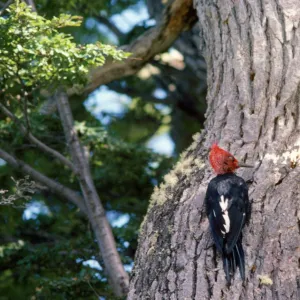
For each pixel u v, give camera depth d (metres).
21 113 18.05
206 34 13.76
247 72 12.43
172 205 11.34
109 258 16.30
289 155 11.15
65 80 13.47
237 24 13.04
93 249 17.14
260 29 12.72
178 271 10.46
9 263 17.44
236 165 11.15
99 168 19.66
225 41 13.09
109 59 18.11
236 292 9.98
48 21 13.04
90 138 18.84
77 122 19.09
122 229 17.61
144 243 11.23
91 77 17.89
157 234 11.08
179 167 12.05
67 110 17.48
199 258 10.46
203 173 11.56
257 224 10.52
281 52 12.38
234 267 10.13
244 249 10.32
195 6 14.47
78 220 19.44
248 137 11.68
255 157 11.43
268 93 12.05
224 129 11.99
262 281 10.02
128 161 19.48
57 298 15.65
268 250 10.26
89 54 13.23
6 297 17.30
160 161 19.69
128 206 19.59
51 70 13.54
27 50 12.98
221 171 11.15
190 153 12.27
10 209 18.66
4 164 19.27
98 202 16.84
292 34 12.52
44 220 19.42
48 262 16.86
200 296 10.09
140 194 19.95
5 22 12.87
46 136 18.88
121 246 18.14
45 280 15.65
